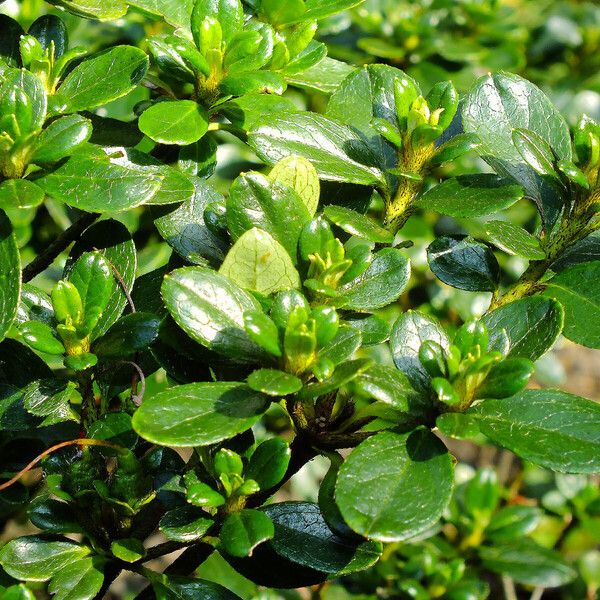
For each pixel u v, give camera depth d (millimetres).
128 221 422
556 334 268
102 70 290
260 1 312
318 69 332
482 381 259
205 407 251
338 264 264
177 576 283
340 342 257
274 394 243
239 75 290
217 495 261
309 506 280
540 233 297
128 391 318
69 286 272
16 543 278
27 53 290
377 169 292
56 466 288
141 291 308
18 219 430
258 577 283
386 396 252
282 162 271
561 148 301
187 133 286
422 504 245
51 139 269
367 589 462
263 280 265
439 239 299
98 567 280
